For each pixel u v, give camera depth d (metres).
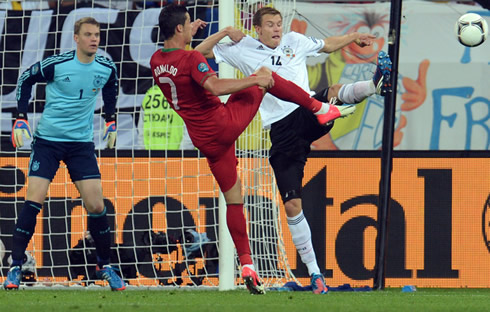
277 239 27.84
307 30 32.44
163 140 30.48
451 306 16.77
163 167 29.09
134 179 28.94
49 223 28.84
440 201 28.72
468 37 23.02
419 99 31.69
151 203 28.95
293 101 19.89
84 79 22.84
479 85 31.53
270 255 27.70
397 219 28.73
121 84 31.05
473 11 32.03
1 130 31.05
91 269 28.59
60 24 31.55
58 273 28.59
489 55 31.69
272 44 21.92
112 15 31.39
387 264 28.66
